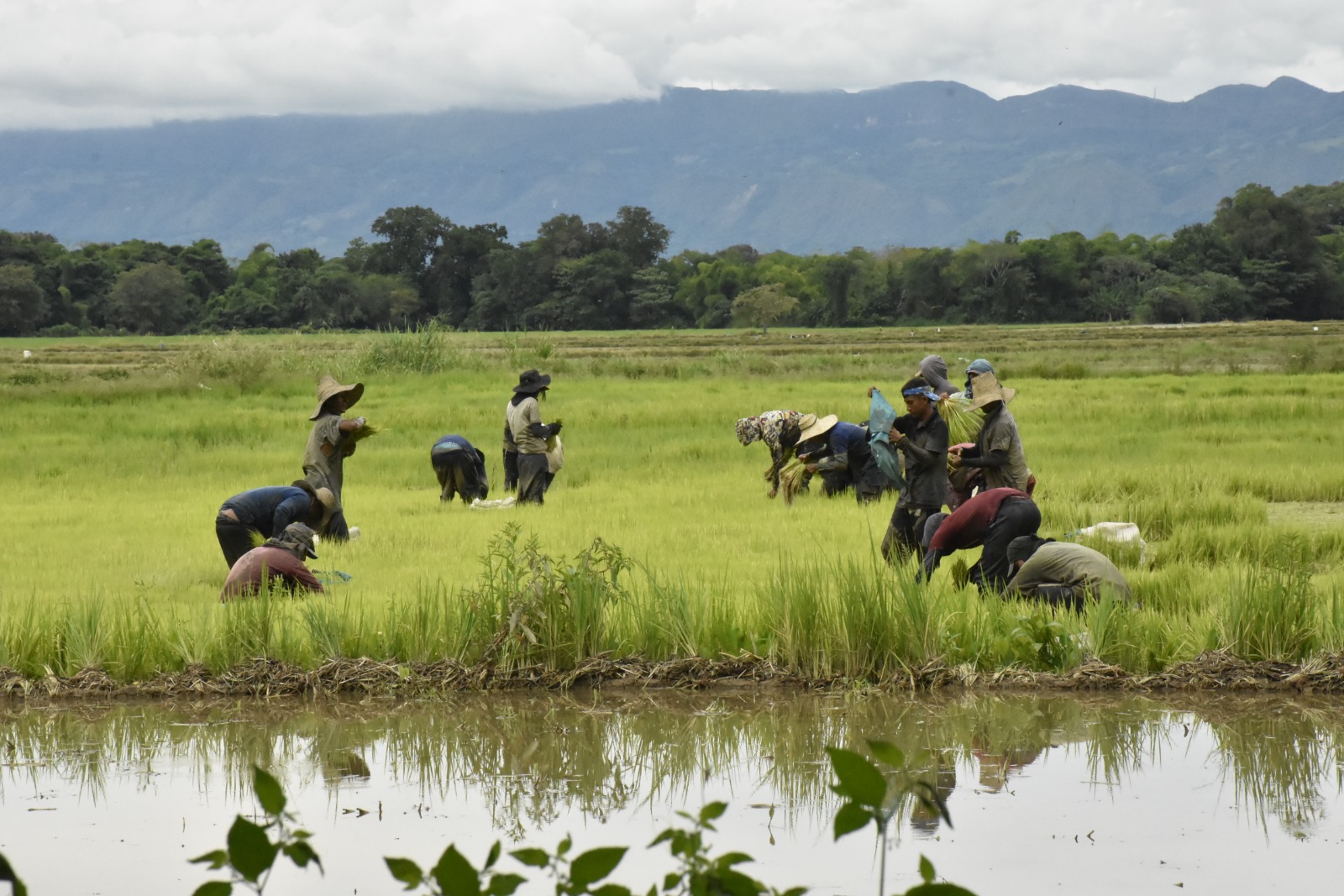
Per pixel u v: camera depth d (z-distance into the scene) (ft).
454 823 39.96
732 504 101.65
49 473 127.54
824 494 108.17
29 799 42.06
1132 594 64.08
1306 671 53.36
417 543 83.87
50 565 77.61
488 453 141.69
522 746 47.98
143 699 53.52
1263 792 42.24
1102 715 50.65
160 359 462.19
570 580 57.11
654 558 75.87
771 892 15.19
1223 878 34.96
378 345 271.90
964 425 73.51
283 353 261.65
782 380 268.41
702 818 15.84
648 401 202.39
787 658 55.52
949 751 46.83
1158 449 132.77
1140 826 38.93
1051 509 92.63
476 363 282.97
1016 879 34.73
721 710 51.88
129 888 34.37
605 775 44.70
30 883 34.63
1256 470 112.68
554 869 15.28
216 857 14.12
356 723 50.60
